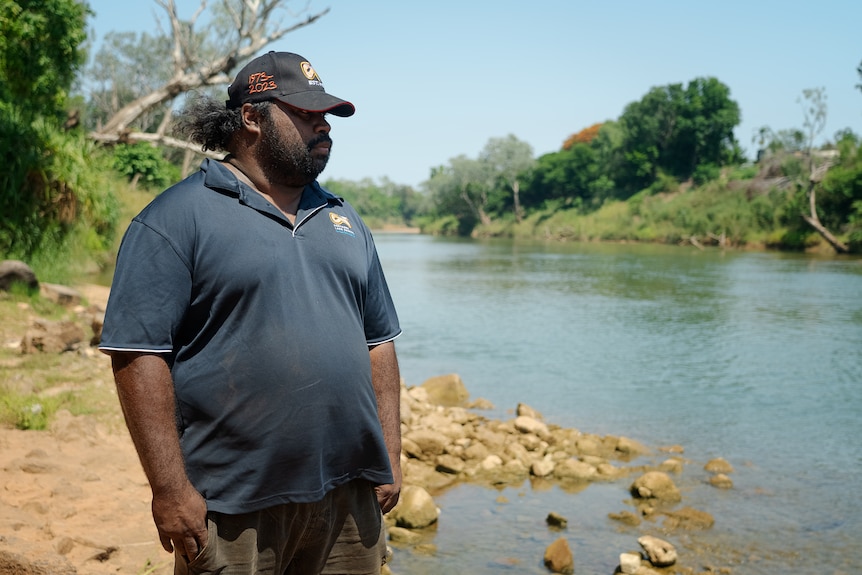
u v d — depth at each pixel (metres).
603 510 5.87
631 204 79.19
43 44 14.41
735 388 10.43
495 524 5.55
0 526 3.83
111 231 17.84
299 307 2.07
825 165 51.62
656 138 85.38
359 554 2.27
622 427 8.42
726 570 4.82
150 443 1.95
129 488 4.77
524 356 12.80
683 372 11.52
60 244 13.98
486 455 7.07
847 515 5.82
